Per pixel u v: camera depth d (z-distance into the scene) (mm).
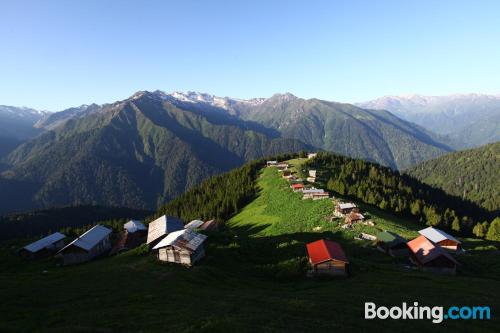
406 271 55625
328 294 39844
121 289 42344
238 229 115125
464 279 50719
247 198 155750
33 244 90000
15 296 39656
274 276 51969
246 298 37500
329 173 170625
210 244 63344
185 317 30375
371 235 80125
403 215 128000
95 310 34281
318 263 51156
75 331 28016
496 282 49719
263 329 27406
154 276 48219
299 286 46312
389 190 140500
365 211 100438
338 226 88250
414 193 156875
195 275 48031
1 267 79250
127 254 70750
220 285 45781
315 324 29156
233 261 57344
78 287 44062
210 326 27688
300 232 90000
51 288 43656
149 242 73750
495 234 107375
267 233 98688
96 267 60281
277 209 119562
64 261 77188
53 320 31469
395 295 39688
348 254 69375
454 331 30062
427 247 62500
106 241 89750
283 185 146125
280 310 32969
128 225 102250
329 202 108125
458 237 108188
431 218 122562
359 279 48625
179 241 54562
